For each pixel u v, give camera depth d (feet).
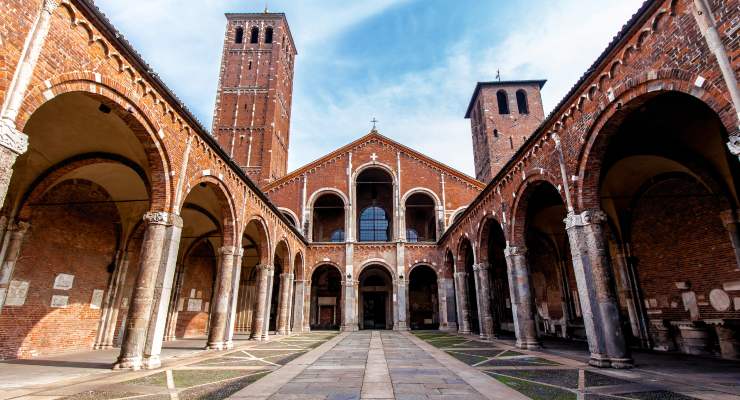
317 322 114.11
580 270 34.96
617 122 32.37
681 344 46.24
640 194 52.29
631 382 25.94
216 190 48.39
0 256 38.17
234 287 52.85
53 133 37.63
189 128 40.04
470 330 80.94
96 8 26.32
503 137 136.77
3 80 20.02
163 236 35.32
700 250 44.60
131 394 22.61
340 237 122.62
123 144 39.50
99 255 51.62
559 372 30.25
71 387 24.72
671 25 25.23
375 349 50.08
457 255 84.99
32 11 22.00
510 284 52.70
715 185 40.47
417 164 114.32
